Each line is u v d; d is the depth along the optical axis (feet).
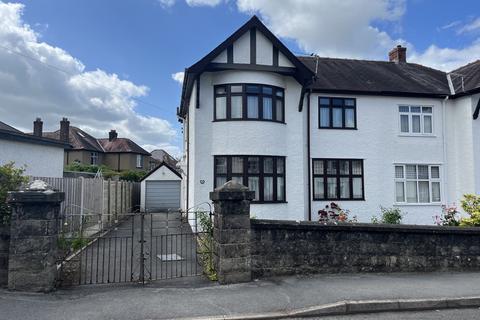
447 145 55.67
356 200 52.03
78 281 23.95
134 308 19.16
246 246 24.08
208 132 45.98
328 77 55.36
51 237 21.85
